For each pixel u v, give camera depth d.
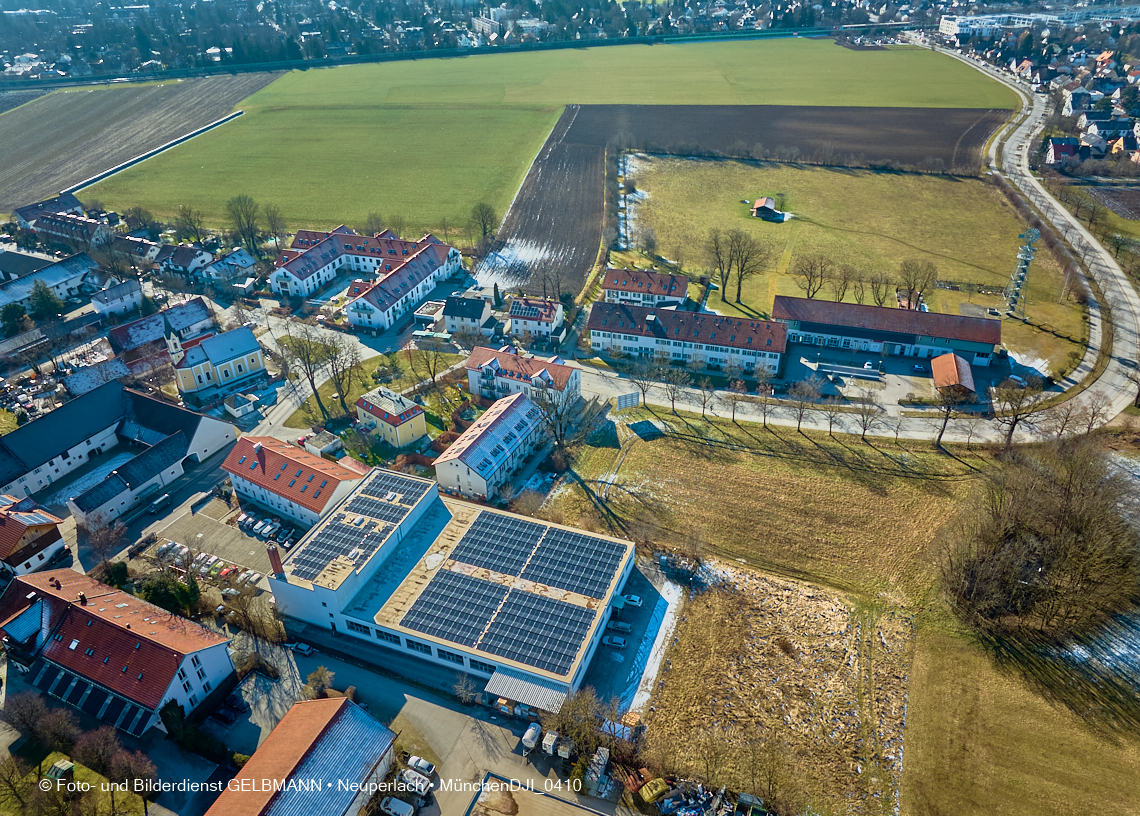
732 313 195.25
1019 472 129.00
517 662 96.12
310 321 197.88
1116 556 111.44
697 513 129.25
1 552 115.06
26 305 199.12
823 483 135.38
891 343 174.25
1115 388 159.25
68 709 95.38
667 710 95.50
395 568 111.25
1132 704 94.81
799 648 103.75
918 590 112.38
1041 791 85.19
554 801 85.31
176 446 139.75
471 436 137.62
